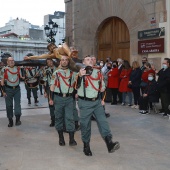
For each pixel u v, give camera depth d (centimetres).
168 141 615
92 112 514
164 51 1078
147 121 809
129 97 1074
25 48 5338
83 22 1469
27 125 790
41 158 511
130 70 1064
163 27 1077
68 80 579
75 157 516
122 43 1294
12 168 462
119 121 815
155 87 891
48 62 750
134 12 1192
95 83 514
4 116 938
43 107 1141
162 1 1078
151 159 503
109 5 1316
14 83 771
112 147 486
